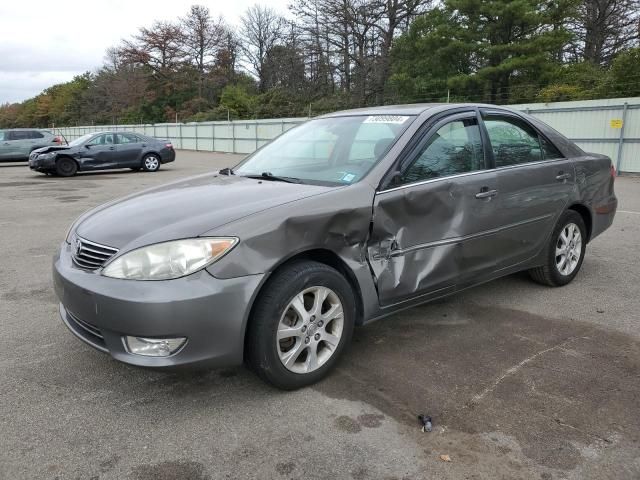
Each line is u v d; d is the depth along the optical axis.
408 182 3.34
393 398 2.91
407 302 3.40
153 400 2.90
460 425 2.65
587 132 16.58
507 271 4.12
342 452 2.46
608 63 31.36
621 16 31.78
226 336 2.66
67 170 16.06
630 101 15.42
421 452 2.45
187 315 2.55
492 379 3.11
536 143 4.39
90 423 2.69
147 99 54.53
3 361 3.37
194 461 2.40
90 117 68.19
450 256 3.55
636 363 3.30
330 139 3.86
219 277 2.62
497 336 3.72
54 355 3.45
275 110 40.16
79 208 9.73
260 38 53.59
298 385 2.96
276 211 2.83
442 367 3.26
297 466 2.36
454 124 3.75
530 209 4.15
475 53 27.47
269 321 2.76
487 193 3.74
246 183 3.48
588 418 2.71
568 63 29.69
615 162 16.00
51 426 2.66
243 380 3.11
